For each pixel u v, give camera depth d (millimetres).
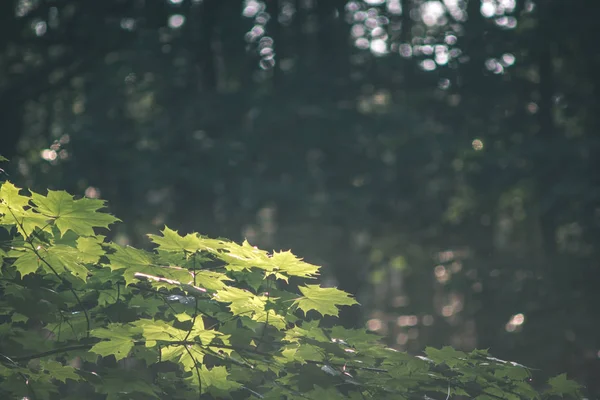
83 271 3275
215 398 3887
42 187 13422
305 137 14539
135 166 13867
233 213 14641
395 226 15938
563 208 14477
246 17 14922
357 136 14680
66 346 3725
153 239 3168
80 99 16297
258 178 14398
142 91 14742
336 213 14875
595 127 15406
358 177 15516
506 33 15188
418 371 3676
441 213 16188
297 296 3598
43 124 16609
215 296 3287
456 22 15625
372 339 3682
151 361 3758
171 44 14578
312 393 3459
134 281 3316
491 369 3770
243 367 3705
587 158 14523
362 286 17219
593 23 14602
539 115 15594
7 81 15102
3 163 13641
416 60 15367
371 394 3578
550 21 14844
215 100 14547
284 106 14469
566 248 16078
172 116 14516
